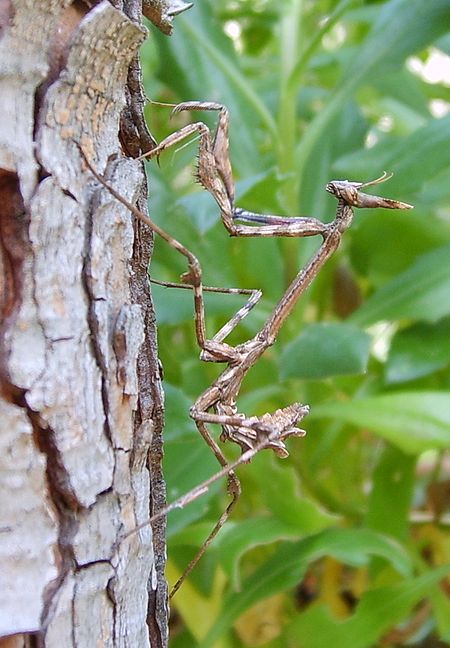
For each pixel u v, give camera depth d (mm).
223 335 186
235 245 254
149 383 166
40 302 152
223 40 230
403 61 226
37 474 153
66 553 155
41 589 153
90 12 151
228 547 204
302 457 247
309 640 210
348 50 262
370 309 221
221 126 175
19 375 151
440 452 260
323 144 243
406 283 221
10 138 149
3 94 149
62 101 152
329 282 263
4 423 151
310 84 309
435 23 224
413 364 218
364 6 255
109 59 154
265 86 270
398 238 248
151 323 167
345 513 241
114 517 159
